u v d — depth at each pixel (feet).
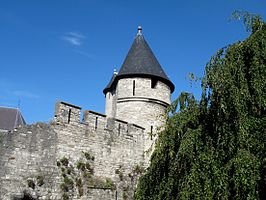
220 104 32.17
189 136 32.42
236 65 32.94
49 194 57.16
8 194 53.26
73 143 63.00
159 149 35.55
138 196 36.14
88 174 63.31
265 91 31.50
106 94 97.35
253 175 27.32
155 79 82.79
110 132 69.56
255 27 36.24
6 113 84.43
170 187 33.19
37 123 59.47
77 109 65.41
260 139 29.63
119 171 68.59
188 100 37.63
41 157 58.13
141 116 78.48
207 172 30.19
